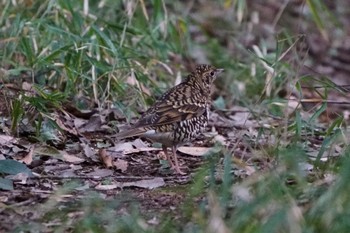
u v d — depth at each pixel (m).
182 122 11.36
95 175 10.91
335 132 11.47
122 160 11.69
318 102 14.62
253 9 22.48
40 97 12.72
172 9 19.30
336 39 22.75
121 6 17.08
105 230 8.73
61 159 11.47
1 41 14.08
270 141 11.66
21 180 10.48
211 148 12.15
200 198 9.84
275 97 15.21
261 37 19.83
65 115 13.22
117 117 13.60
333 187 8.67
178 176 11.15
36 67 13.99
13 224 8.98
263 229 8.08
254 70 16.52
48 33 14.57
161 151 12.27
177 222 9.01
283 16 22.41
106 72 13.81
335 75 20.55
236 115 14.99
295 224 8.18
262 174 9.52
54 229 8.86
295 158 9.55
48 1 15.06
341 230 8.26
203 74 11.91
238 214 8.47
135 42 15.92
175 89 11.76
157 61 15.34
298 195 9.17
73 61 13.91
